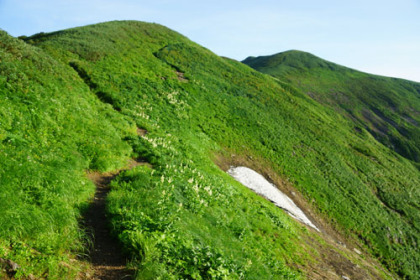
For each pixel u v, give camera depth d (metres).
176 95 41.22
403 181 60.16
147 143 21.56
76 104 19.30
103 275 6.70
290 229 22.59
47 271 5.94
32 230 6.77
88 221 9.14
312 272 16.92
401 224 45.84
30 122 12.85
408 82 149.25
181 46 62.62
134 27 62.97
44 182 9.05
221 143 37.88
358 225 39.44
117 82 34.75
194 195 14.79
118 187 12.30
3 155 8.64
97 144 16.16
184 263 7.54
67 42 39.12
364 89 131.38
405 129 105.56
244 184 30.97
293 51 167.62
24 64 18.14
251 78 66.25
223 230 13.87
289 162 43.78
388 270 34.78
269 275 11.78
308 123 60.81
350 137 68.81
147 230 8.54
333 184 45.44
